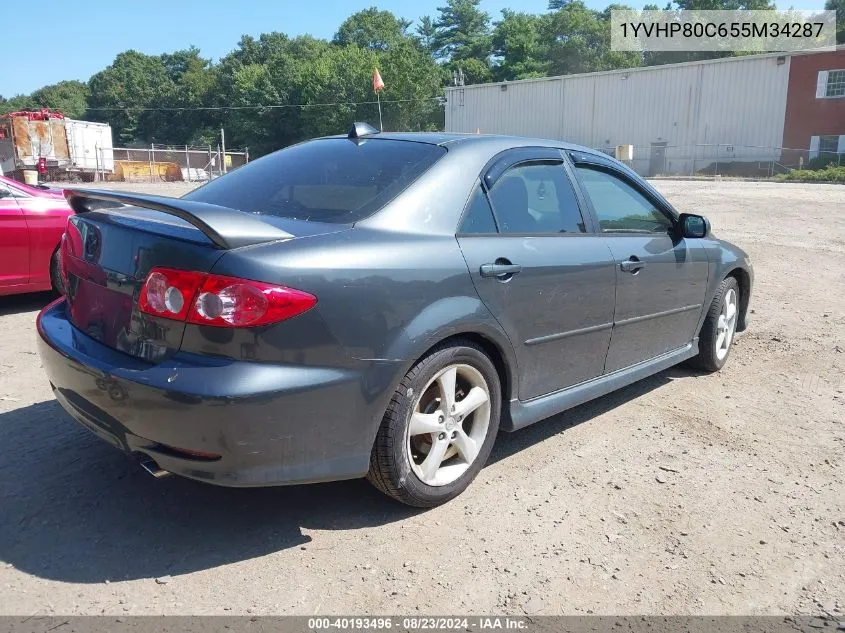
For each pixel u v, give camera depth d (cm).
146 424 245
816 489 338
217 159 4028
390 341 269
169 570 255
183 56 11388
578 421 416
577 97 4316
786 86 3625
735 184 2850
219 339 240
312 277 250
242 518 292
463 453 313
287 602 241
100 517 288
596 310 367
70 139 3344
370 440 271
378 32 9994
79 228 301
